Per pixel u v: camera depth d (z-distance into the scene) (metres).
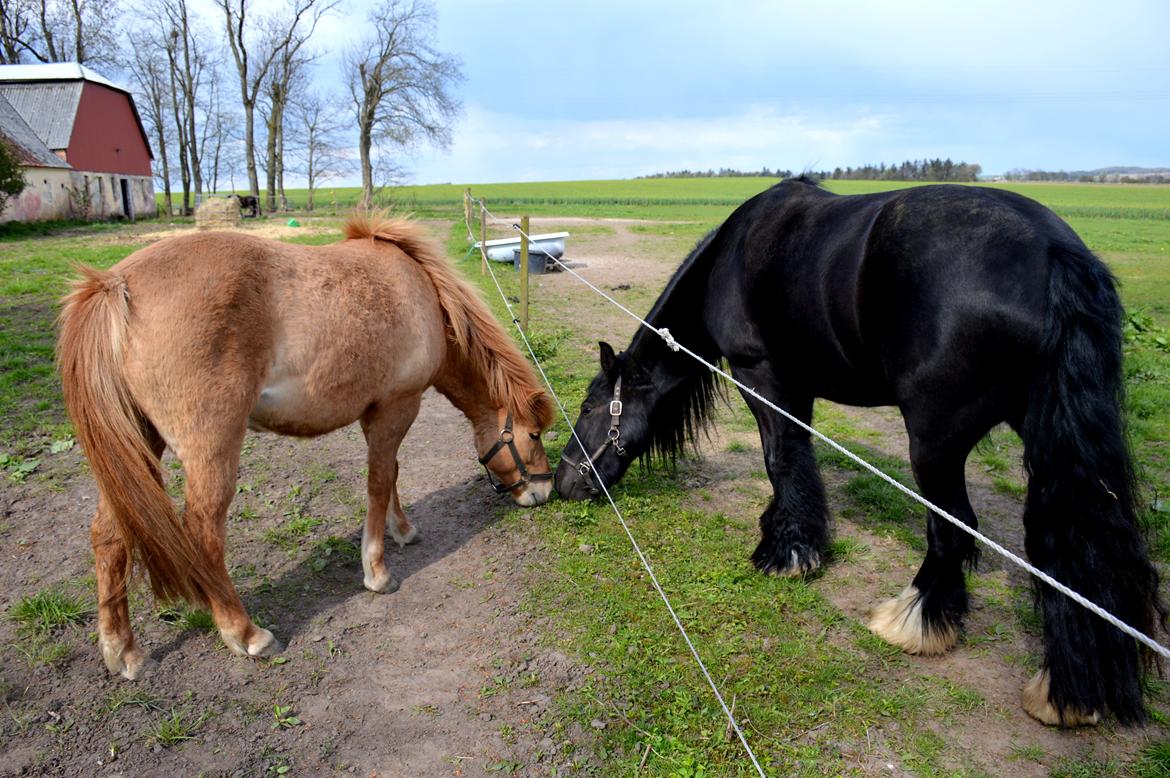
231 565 3.92
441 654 3.27
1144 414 6.53
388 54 41.00
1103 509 2.43
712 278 3.91
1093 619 2.45
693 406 4.64
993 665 3.22
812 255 3.23
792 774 2.61
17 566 3.79
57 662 3.08
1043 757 2.68
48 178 29.52
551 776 2.59
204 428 2.80
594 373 7.73
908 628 3.27
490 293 12.38
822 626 3.50
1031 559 2.60
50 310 9.89
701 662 3.11
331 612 3.56
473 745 2.73
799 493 3.84
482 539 4.32
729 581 3.85
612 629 3.43
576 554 4.12
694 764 2.62
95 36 41.28
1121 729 2.80
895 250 2.84
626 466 4.61
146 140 38.81
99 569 2.90
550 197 62.50
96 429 2.67
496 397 4.13
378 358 3.34
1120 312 2.55
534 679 3.08
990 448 5.92
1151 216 44.81
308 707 2.91
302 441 5.80
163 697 2.93
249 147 40.25
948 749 2.73
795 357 3.52
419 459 5.59
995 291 2.59
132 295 2.74
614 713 2.89
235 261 2.90
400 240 3.71
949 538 3.10
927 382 2.79
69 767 2.55
